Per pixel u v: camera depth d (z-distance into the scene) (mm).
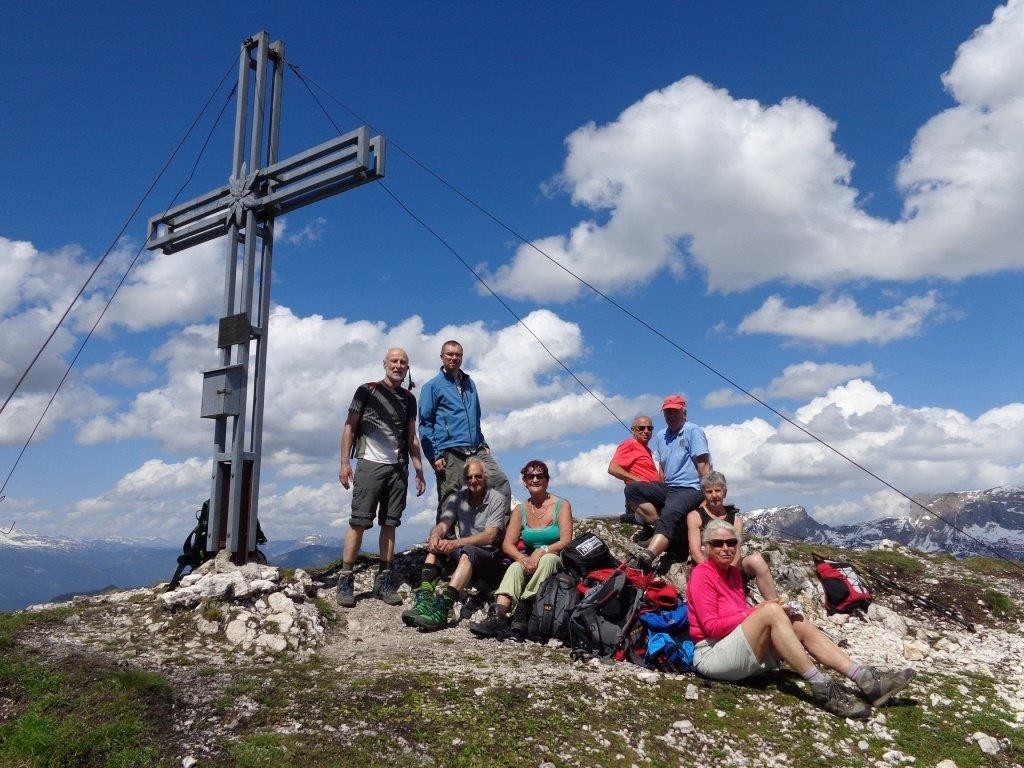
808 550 13383
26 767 4652
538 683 6355
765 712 6281
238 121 10539
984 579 13625
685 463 10281
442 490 9648
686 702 6324
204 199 10750
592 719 5824
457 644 7801
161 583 9453
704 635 6926
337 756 4879
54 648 6609
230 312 10039
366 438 9438
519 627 8047
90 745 4859
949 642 10133
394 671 6574
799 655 6379
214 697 5641
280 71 10922
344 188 9609
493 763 5000
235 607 7855
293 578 9359
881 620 10680
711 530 6957
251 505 9625
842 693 6391
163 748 4883
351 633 8305
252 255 10117
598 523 12648
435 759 4984
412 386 9805
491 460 9562
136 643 7105
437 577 9000
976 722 6441
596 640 7301
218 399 9789
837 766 5555
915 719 6430
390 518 9469
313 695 5801
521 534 9000
